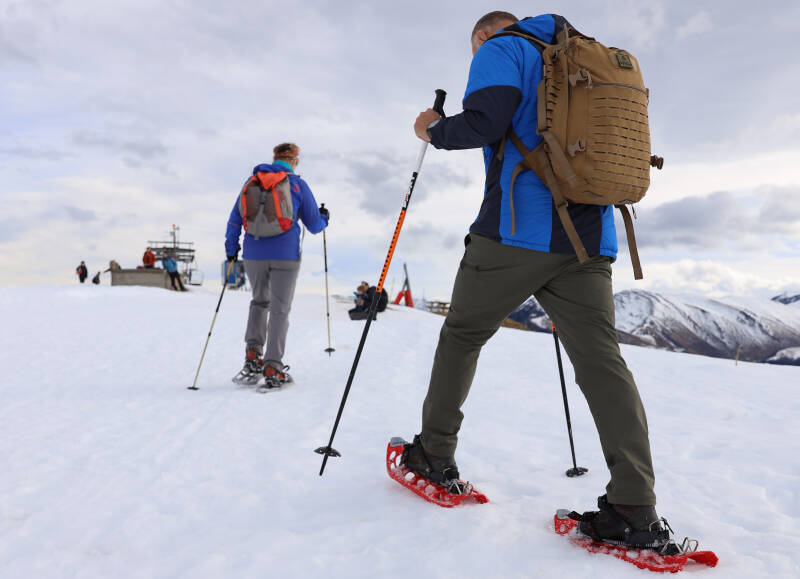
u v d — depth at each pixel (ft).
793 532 5.80
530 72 5.47
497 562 4.89
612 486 5.13
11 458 8.52
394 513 6.19
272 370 14.71
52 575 4.80
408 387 15.89
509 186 5.52
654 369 20.76
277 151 15.24
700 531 5.74
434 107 6.48
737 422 12.12
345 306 52.08
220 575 4.75
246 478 7.60
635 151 5.10
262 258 14.80
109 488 7.18
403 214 6.88
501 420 12.01
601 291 5.45
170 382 15.96
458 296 6.06
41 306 40.65
